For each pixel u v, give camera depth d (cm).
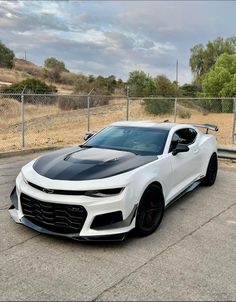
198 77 5041
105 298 312
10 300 307
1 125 1858
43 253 396
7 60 7125
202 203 594
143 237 447
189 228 481
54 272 355
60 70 7094
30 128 1805
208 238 449
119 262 379
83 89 3928
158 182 473
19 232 451
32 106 2477
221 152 992
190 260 387
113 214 403
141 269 365
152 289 328
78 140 1378
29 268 362
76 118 2144
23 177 450
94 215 395
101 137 576
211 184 708
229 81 3272
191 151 596
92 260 382
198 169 635
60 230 411
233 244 433
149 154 508
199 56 5500
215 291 328
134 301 309
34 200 421
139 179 429
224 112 2609
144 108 2420
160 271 362
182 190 563
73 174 420
